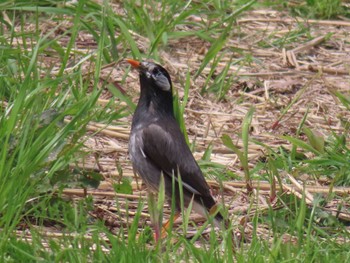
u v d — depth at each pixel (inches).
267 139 499.2
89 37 594.6
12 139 391.5
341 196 440.5
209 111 525.0
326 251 359.3
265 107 535.5
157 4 631.2
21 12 586.6
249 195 428.8
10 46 502.6
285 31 645.9
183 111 468.1
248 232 394.6
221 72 556.7
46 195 386.6
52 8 566.3
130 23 598.5
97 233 358.6
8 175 370.9
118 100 516.1
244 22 655.8
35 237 348.5
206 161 453.4
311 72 589.6
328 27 667.4
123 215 405.4
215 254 340.5
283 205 412.2
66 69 535.2
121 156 465.1
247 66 588.7
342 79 580.7
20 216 370.3
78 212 397.1
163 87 405.4
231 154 478.0
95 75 478.9
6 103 478.3
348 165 454.3
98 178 407.5
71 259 332.2
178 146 399.9
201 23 629.9
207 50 600.4
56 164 394.3
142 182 438.3
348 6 696.4
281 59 603.5
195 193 397.4
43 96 457.4
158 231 366.9
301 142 464.4
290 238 365.7
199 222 406.6
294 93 558.9
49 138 396.5
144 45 582.2
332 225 407.5
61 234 369.1
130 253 336.2
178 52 595.5
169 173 398.0
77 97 472.7
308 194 426.6
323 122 521.3
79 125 422.0
